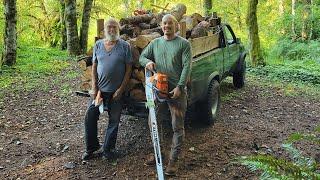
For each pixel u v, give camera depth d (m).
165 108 5.83
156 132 5.28
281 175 3.78
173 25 5.48
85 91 6.90
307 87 12.23
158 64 5.60
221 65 8.74
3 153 6.62
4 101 9.87
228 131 7.43
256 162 3.85
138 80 6.29
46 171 5.89
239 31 23.86
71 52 19.14
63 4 22.56
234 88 11.30
